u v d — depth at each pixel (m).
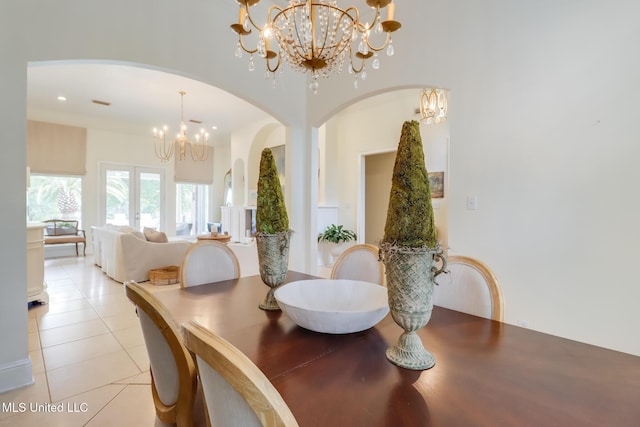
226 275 2.03
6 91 1.89
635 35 1.87
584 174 2.03
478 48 2.46
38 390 1.92
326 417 0.68
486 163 2.41
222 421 0.63
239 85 3.22
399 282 0.91
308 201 3.95
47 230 6.47
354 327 1.08
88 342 2.57
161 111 6.02
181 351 1.02
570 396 0.76
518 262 2.28
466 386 0.80
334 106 3.58
